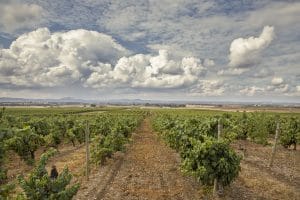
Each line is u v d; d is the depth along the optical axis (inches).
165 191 658.2
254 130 1341.0
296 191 655.1
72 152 1240.2
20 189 663.8
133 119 2281.0
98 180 748.0
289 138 1237.1
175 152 1176.2
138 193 644.1
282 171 829.8
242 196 615.8
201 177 569.3
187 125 963.3
